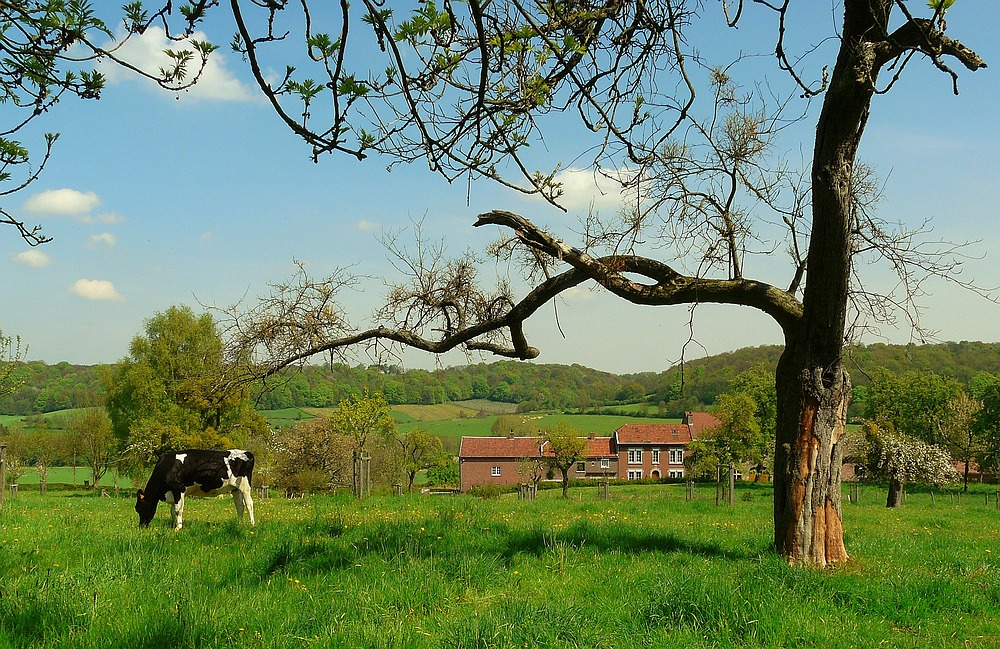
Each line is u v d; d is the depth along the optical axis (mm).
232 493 15555
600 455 93688
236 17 3367
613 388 125688
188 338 42625
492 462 93688
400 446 65312
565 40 4113
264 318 10164
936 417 57281
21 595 7035
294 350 10148
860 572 9109
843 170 8789
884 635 6641
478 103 4043
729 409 52219
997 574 9180
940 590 8086
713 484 64500
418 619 6746
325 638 6008
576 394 124062
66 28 4012
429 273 11281
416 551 9703
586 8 4836
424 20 3924
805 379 9758
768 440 57562
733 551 10992
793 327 9867
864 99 8484
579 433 56375
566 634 6184
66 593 7219
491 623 6188
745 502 32156
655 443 92625
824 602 7453
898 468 37281
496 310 11516
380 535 11055
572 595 7641
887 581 8367
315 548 9820
